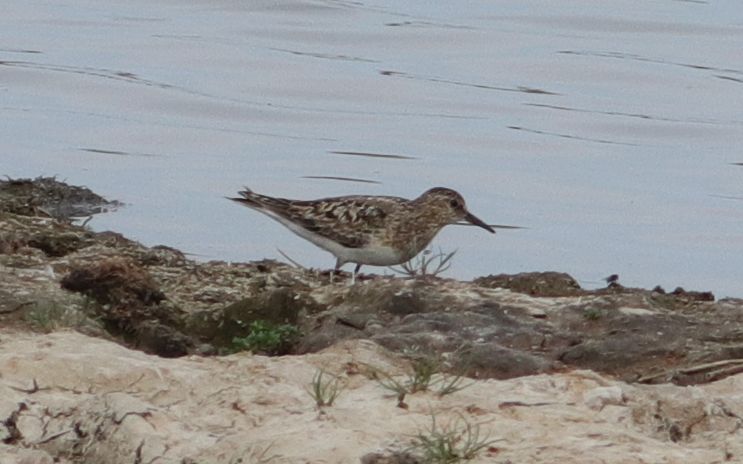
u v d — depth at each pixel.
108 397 8.50
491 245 18.70
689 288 17.39
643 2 38.38
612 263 18.30
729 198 21.92
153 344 11.22
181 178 21.23
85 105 26.14
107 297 11.73
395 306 11.48
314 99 27.56
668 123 26.77
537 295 13.01
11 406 8.52
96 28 32.88
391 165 23.06
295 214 15.35
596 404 8.75
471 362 10.05
